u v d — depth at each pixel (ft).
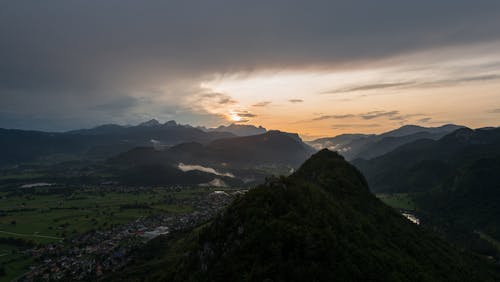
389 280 204.13
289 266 176.04
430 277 249.96
